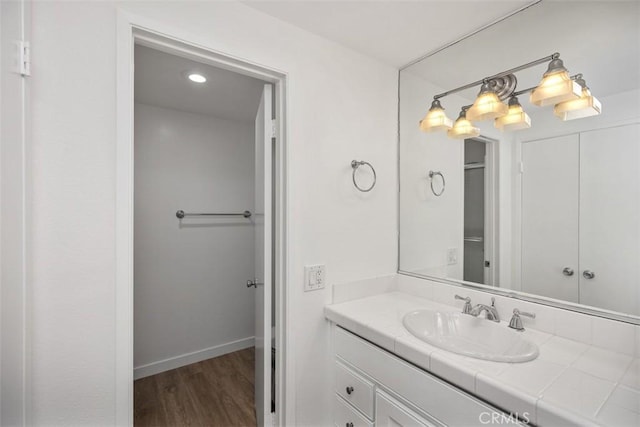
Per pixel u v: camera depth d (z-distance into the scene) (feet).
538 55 4.15
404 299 5.49
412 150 5.93
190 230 8.63
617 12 3.53
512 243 4.49
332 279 5.15
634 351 3.30
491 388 2.76
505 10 4.33
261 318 5.17
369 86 5.68
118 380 3.25
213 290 9.03
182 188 8.50
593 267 3.71
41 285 2.89
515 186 4.45
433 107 5.33
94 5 3.19
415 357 3.45
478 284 4.90
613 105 3.55
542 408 2.43
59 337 2.98
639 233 3.38
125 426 3.28
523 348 3.61
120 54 3.30
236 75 6.30
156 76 6.32
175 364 8.33
